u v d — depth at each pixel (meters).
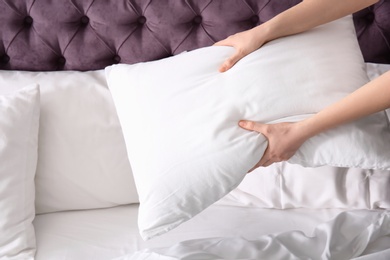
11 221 1.22
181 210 1.03
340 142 1.01
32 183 1.29
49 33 1.42
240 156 1.00
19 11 1.41
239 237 1.17
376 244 1.16
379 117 1.06
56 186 1.33
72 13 1.39
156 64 1.20
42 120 1.34
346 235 1.17
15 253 1.22
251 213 1.33
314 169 1.27
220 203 1.36
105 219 1.34
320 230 1.18
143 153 1.08
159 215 1.03
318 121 0.98
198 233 1.28
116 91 1.22
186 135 1.04
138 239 1.27
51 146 1.33
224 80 1.08
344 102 0.97
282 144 1.00
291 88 1.04
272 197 1.31
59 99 1.36
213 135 1.01
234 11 1.37
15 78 1.41
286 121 1.03
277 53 1.09
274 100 1.04
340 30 1.14
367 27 1.39
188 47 1.43
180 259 1.05
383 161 1.03
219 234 1.27
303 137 1.00
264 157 1.03
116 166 1.34
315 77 1.05
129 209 1.38
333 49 1.10
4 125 1.25
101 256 1.22
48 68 1.48
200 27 1.41
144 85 1.16
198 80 1.10
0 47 1.46
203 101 1.06
